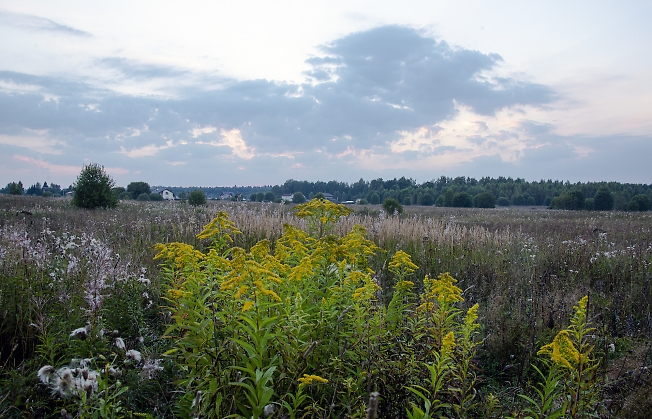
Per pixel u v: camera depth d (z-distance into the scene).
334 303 4.15
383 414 3.43
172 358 4.23
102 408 2.89
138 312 4.91
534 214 45.19
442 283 4.02
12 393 3.31
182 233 13.10
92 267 5.48
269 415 2.93
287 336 3.48
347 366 3.63
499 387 4.82
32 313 4.51
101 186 24.53
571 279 8.84
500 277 8.96
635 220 30.91
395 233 13.34
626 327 6.13
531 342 5.36
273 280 3.63
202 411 2.96
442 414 3.58
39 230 11.87
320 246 4.69
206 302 4.05
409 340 4.20
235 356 3.46
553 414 3.30
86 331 3.84
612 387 4.36
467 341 3.66
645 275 8.88
